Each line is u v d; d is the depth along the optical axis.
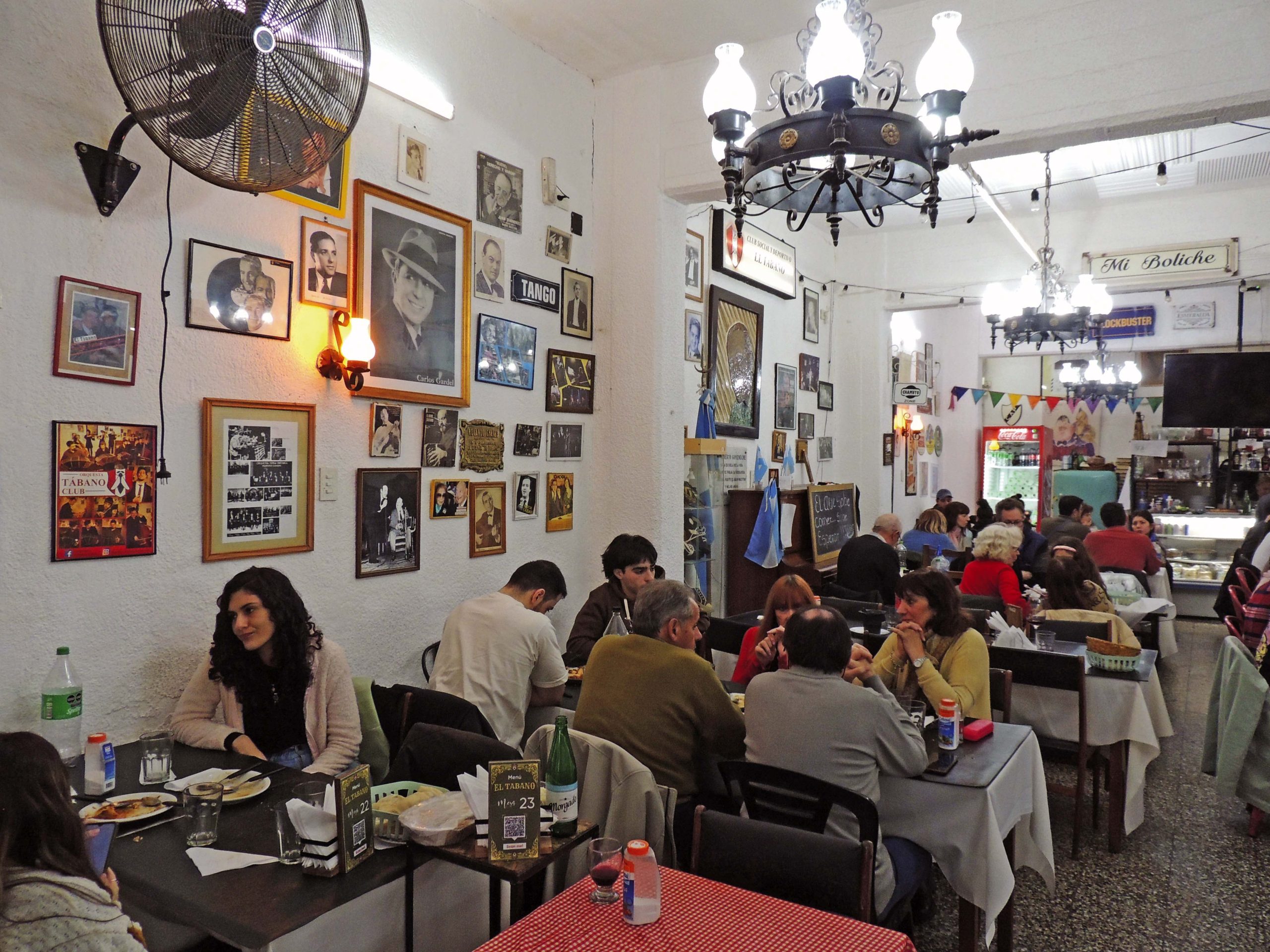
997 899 2.48
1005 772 2.69
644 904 1.65
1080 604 4.92
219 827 2.08
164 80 2.28
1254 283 9.48
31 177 2.47
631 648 2.86
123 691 2.72
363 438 3.56
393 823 1.94
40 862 1.42
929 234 8.52
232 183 2.46
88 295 2.60
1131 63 3.68
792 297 7.54
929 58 2.26
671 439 4.95
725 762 2.45
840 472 8.84
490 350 4.20
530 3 4.11
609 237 4.96
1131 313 10.28
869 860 1.87
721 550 6.40
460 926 2.04
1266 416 8.14
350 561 3.52
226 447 3.01
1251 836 3.84
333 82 2.62
